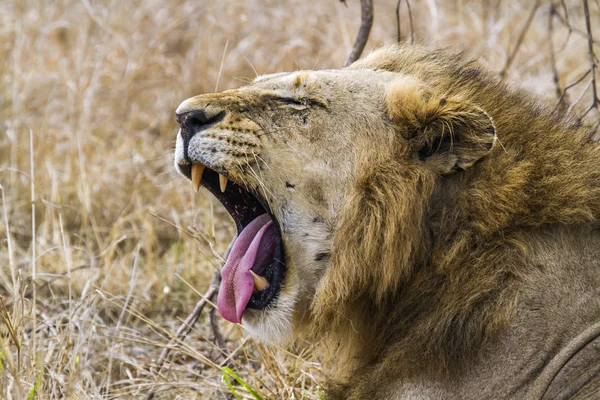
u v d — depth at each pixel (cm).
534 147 902
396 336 915
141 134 1794
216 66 1880
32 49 1931
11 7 2070
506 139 904
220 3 2000
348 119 927
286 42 1892
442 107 889
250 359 1170
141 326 1314
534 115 936
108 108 1841
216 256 1175
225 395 1084
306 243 939
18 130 1745
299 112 939
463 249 880
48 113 1784
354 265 910
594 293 849
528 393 820
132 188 1636
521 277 858
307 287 952
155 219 1565
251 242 974
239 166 940
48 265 1404
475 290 863
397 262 891
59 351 1041
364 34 1289
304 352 1102
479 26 1956
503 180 880
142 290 1371
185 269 1409
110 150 1738
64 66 1900
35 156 1645
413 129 907
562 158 898
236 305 952
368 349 945
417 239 890
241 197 1027
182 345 1082
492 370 848
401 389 885
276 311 953
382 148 910
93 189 1605
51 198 1560
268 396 1050
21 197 1616
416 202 890
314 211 934
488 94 943
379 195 895
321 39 1894
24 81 1842
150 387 1080
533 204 877
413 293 898
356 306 931
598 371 826
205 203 1560
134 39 1958
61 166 1673
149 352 1223
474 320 859
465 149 887
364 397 915
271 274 973
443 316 870
